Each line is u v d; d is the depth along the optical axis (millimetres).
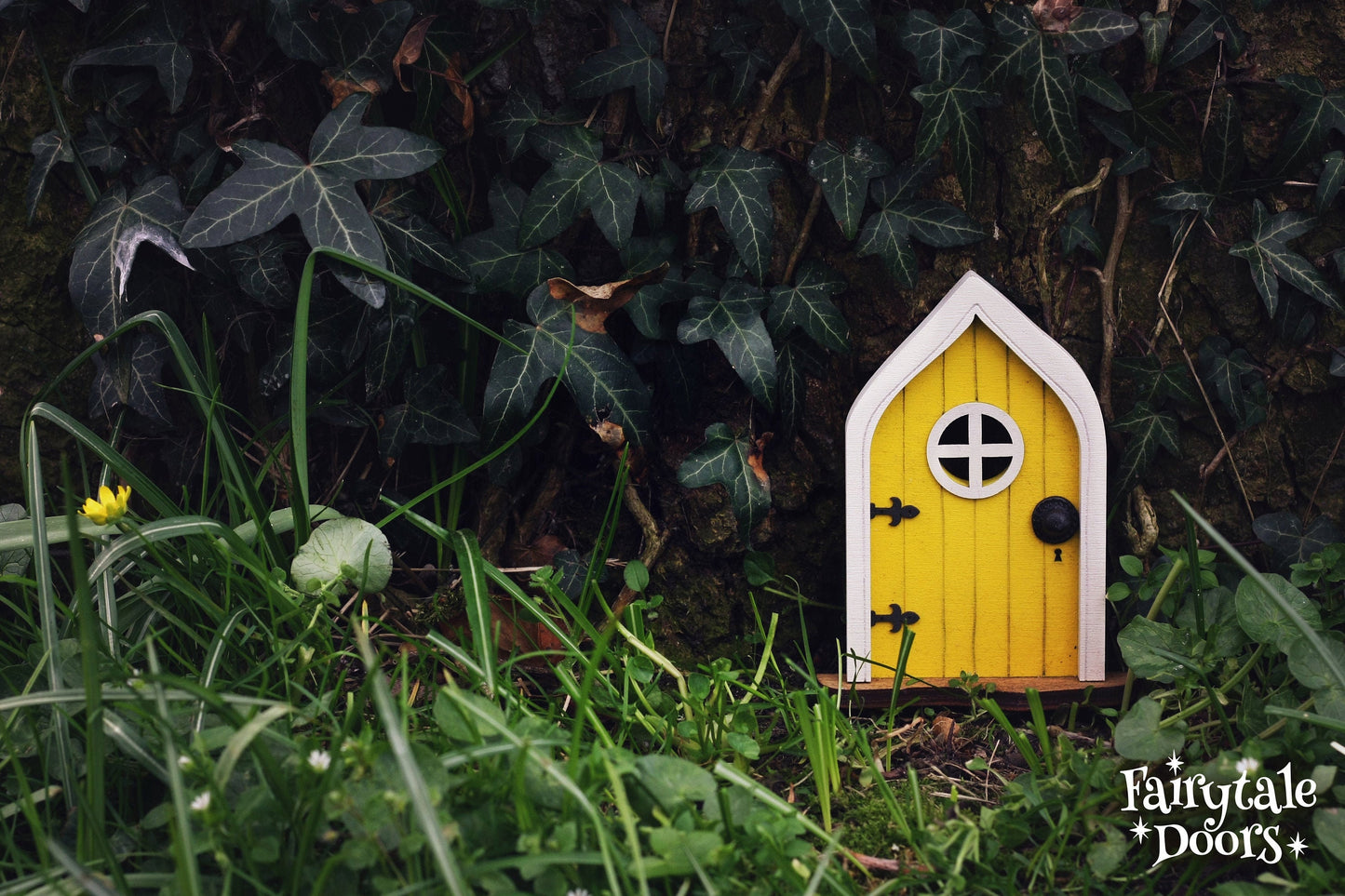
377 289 854
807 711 816
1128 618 894
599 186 879
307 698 832
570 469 926
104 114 875
